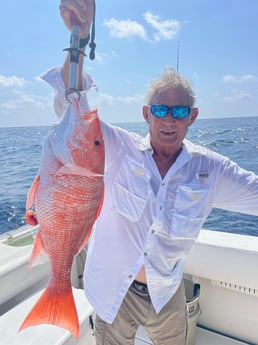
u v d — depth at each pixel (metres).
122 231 1.38
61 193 1.06
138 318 1.45
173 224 1.34
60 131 1.07
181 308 1.51
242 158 14.52
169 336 1.50
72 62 1.08
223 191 1.43
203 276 2.12
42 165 1.08
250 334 2.15
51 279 1.11
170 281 1.42
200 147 1.47
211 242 2.10
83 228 1.10
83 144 1.07
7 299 1.90
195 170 1.38
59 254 1.09
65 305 1.10
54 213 1.06
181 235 1.36
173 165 1.35
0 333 1.60
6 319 1.71
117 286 1.38
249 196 1.41
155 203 1.33
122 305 1.43
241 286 2.07
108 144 1.38
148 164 1.37
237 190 1.41
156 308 1.40
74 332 1.08
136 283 1.41
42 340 1.55
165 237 1.36
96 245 1.45
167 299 1.43
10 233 2.53
